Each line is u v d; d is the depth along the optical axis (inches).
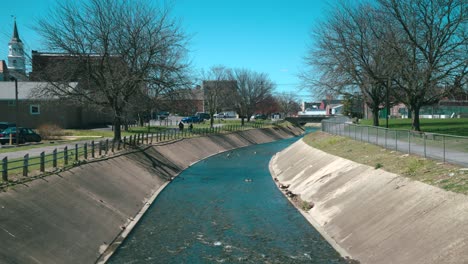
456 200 589.0
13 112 2400.3
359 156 1180.5
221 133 2787.9
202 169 1718.8
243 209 1001.5
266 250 706.8
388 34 1446.9
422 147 912.9
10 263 518.6
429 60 1346.0
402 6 1381.6
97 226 767.7
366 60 1647.4
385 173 874.1
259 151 2476.6
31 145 1562.5
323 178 1141.7
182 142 2126.0
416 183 729.0
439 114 3432.6
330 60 1779.0
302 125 5634.8
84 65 1491.1
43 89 1486.2
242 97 4025.6
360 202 820.6
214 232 813.9
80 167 997.8
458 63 1326.3
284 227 841.5
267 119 5482.3
